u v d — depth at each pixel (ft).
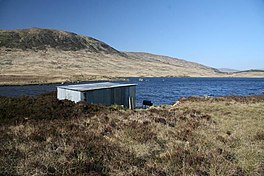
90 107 60.59
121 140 35.27
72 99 76.28
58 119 48.57
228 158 29.91
